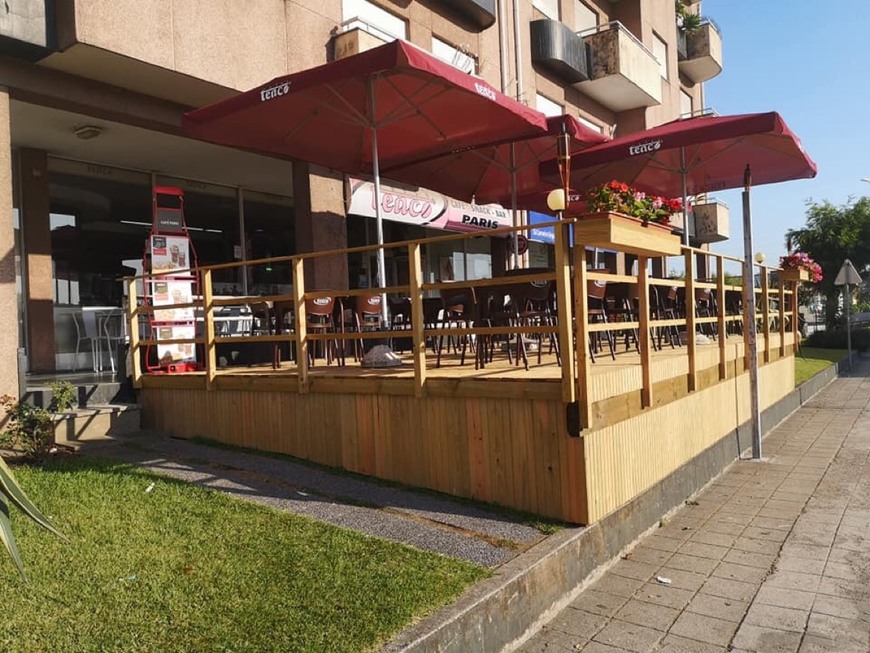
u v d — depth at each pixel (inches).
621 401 208.4
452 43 510.6
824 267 1143.0
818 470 311.6
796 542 216.1
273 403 254.8
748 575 189.6
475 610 136.6
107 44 283.3
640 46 712.4
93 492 194.9
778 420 433.1
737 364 340.5
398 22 465.7
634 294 306.3
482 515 192.9
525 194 424.8
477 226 571.2
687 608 169.0
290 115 294.5
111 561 151.5
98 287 436.8
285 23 369.1
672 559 201.8
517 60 587.8
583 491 186.5
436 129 313.0
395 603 135.9
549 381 189.6
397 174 374.0
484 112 295.3
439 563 157.8
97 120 350.9
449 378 209.0
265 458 245.6
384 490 213.2
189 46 315.9
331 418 238.5
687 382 266.5
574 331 193.6
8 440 230.1
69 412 273.1
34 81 298.4
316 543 166.7
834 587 181.3
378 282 278.5
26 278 386.3
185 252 324.5
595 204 199.3
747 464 324.5
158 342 290.7
